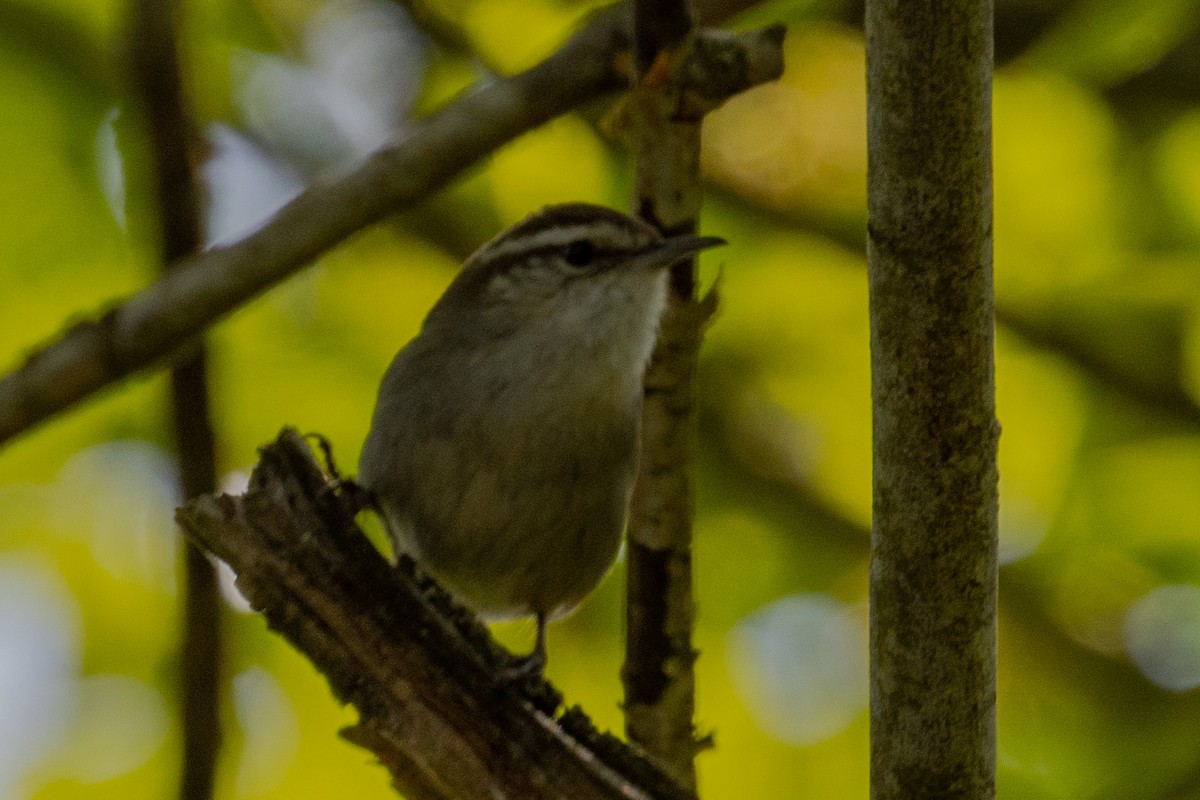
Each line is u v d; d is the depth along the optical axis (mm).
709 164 11289
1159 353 11023
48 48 10594
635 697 8531
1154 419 11039
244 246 8578
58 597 11016
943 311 5512
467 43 11148
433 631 6578
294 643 6547
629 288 8508
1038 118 10398
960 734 5898
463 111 8703
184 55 8727
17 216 10641
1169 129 10922
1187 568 11195
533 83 8656
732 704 11320
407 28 11820
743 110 11305
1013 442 11234
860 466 11727
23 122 10625
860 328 11375
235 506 6566
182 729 9203
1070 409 11156
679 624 8531
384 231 11398
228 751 10516
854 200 11219
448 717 6516
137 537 11133
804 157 11281
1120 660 11312
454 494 8336
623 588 11500
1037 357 11141
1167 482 11086
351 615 6523
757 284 11375
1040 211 10688
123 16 8938
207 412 9016
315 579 6523
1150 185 10742
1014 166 10578
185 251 9039
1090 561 11281
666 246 8602
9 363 10773
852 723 11266
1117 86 10969
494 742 6535
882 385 5688
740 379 11812
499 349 8391
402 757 6504
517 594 8820
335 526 6590
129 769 10750
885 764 6012
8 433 8656
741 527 11758
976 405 5613
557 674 11523
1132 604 11312
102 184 10656
